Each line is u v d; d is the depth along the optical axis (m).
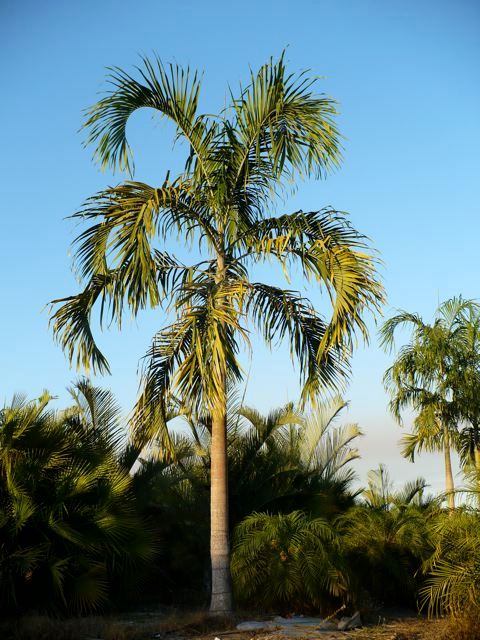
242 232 12.16
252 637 9.04
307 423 16.98
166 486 15.04
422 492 17.58
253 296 11.82
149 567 13.35
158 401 11.52
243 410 15.72
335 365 11.91
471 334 16.72
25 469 10.45
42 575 10.21
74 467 11.03
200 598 14.15
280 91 11.14
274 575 10.97
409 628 9.82
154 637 9.14
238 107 11.42
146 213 10.55
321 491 15.82
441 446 17.14
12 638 8.77
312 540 10.89
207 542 14.88
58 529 9.97
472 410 16.64
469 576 8.89
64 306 11.46
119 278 11.05
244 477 15.42
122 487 11.45
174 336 11.11
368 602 11.36
